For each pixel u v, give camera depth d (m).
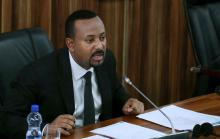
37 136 3.65
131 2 7.19
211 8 5.88
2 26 6.12
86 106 4.25
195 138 2.95
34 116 3.82
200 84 5.51
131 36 7.28
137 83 7.48
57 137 3.65
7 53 4.50
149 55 7.51
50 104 4.21
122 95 4.61
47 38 4.83
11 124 4.03
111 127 3.96
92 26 4.10
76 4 6.66
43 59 4.33
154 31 7.48
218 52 5.79
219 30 5.86
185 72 7.87
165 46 7.62
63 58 4.29
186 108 4.54
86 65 4.20
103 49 4.15
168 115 4.30
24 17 6.26
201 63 5.59
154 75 7.62
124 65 7.30
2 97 4.41
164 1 7.48
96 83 4.45
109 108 4.47
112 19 7.06
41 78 4.22
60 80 4.24
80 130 3.89
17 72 4.52
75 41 4.15
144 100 7.61
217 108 4.56
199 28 5.66
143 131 3.86
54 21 6.51
